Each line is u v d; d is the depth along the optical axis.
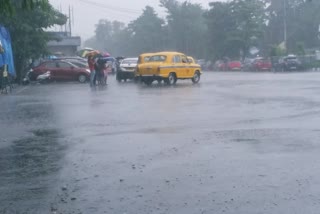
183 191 6.98
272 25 83.81
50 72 34.78
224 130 12.05
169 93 22.89
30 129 12.98
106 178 7.79
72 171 8.30
